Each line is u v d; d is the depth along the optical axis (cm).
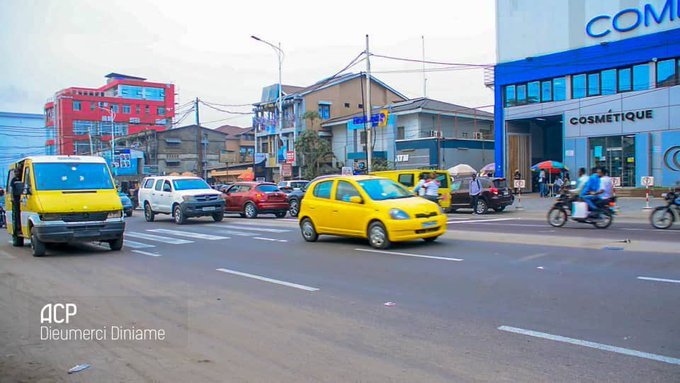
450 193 2323
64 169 1270
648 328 539
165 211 2153
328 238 1398
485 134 4569
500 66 3441
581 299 661
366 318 616
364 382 428
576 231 1435
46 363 498
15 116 7256
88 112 7306
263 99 5388
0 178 6931
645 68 2842
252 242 1388
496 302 664
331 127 4822
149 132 6319
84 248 1351
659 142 2798
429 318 606
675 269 833
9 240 1681
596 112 3041
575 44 3077
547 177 3612
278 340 545
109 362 496
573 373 430
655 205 2348
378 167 3966
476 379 425
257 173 5072
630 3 2844
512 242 1197
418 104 4288
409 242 1238
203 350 521
